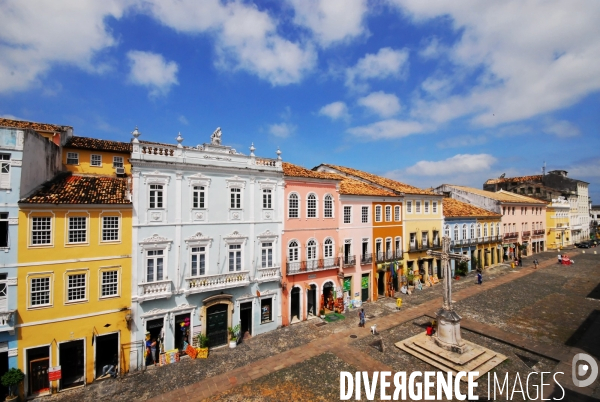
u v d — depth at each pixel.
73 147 20.89
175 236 17.62
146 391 14.34
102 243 15.68
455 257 17.61
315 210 23.98
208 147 19.72
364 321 22.00
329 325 21.97
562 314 23.59
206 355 17.44
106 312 15.62
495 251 42.81
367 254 27.22
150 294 16.52
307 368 16.20
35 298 14.20
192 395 13.99
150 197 17.02
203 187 18.72
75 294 15.06
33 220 14.23
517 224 48.31
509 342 18.72
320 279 23.91
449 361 16.12
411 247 31.45
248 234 20.20
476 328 20.92
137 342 16.30
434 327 19.30
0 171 13.67
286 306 21.94
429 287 31.59
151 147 17.14
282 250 21.81
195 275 18.25
